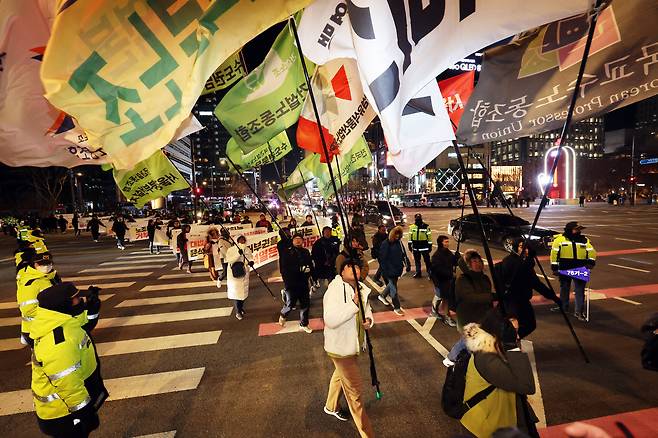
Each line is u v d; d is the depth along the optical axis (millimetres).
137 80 2295
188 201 83062
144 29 2262
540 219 25250
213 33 2375
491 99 3086
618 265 9852
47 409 2525
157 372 4734
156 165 6418
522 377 2107
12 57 2602
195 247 11922
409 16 2580
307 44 3188
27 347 5832
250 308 7469
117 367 4914
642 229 18156
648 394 3791
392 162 3961
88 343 2797
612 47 2834
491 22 2570
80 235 26266
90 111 2252
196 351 5371
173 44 2318
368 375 4434
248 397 4070
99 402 2877
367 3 2545
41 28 2604
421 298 7652
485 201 49250
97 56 2193
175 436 3432
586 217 26594
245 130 4270
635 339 5148
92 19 2156
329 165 3049
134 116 2338
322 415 3695
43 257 4645
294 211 40625
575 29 2887
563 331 5508
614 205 46062
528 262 4223
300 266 5992
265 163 6938
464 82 4461
